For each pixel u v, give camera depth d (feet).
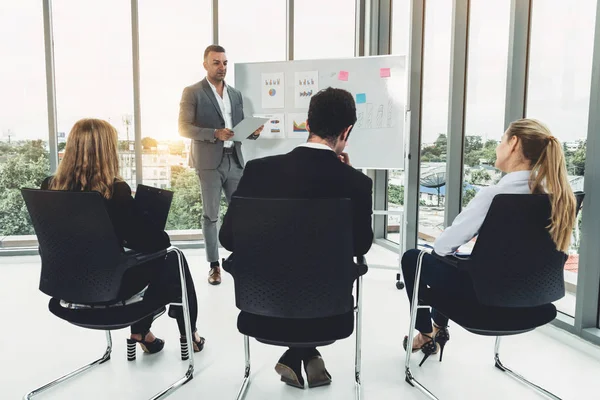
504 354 7.09
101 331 8.00
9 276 11.44
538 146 4.92
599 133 6.84
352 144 11.31
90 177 5.02
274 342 4.72
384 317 8.67
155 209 6.06
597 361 6.84
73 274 4.98
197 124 10.71
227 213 4.90
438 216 11.62
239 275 4.66
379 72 11.00
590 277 7.19
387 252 14.14
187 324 6.14
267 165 4.61
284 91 11.69
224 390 6.00
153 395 5.84
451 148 10.54
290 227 4.29
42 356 7.00
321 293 4.51
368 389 6.00
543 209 4.58
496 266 4.78
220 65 10.64
